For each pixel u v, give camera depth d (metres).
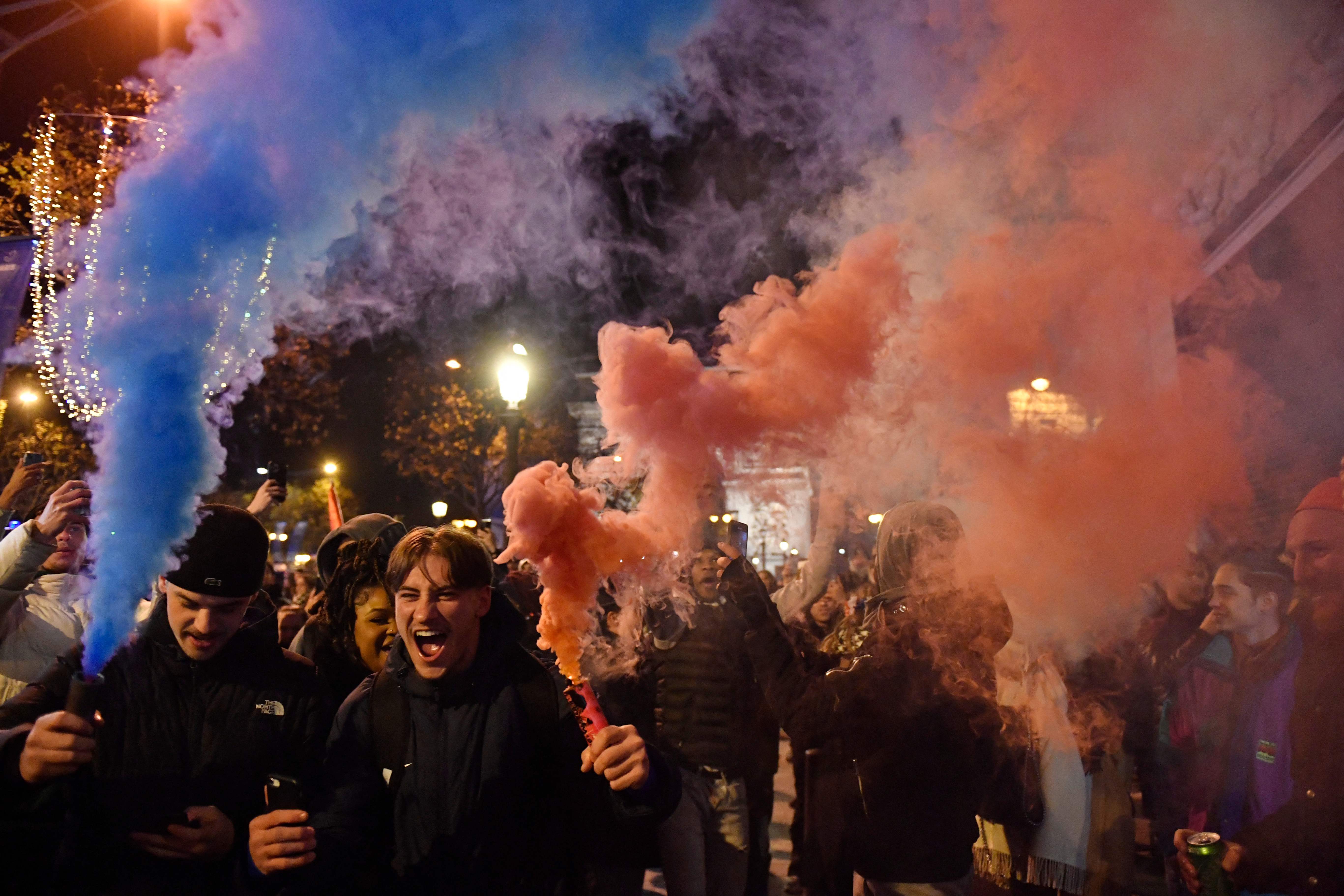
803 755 4.50
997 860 3.34
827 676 2.94
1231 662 3.38
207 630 2.15
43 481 3.46
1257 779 2.96
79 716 1.84
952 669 2.86
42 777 1.80
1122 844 3.39
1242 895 2.66
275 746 2.26
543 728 2.31
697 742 3.71
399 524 3.35
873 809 2.84
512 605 2.43
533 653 2.53
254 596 2.25
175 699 2.20
